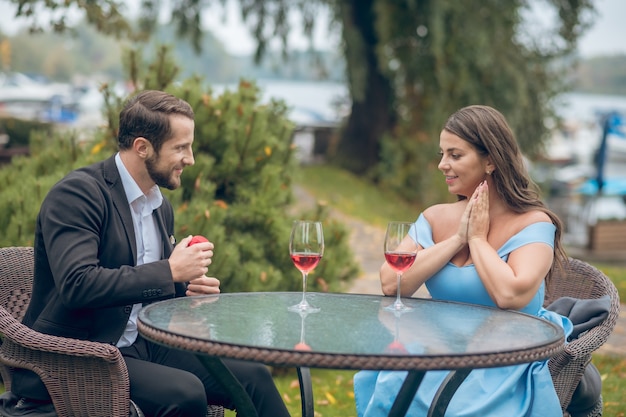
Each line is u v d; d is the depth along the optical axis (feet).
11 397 10.44
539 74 65.72
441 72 57.62
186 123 10.69
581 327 11.25
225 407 11.14
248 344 8.00
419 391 10.52
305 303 10.26
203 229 16.14
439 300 10.90
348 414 16.06
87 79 313.32
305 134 81.00
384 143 62.85
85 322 10.34
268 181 17.95
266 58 65.67
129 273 9.95
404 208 59.11
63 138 18.60
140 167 10.75
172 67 18.11
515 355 8.07
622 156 123.95
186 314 9.43
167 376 10.10
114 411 9.63
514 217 11.39
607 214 85.20
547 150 68.44
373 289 29.04
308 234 10.11
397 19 58.23
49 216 10.19
